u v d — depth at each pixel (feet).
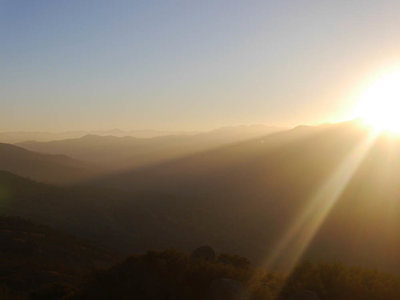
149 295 42.34
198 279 43.93
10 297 59.06
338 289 43.60
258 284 42.98
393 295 43.09
